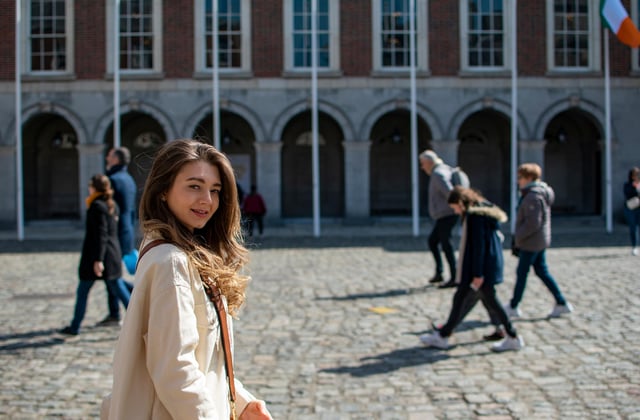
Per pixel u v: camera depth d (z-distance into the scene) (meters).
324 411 5.89
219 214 2.94
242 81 26.55
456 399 6.16
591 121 28.05
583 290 11.73
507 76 26.62
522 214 9.33
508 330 7.86
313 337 8.66
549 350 7.85
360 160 26.73
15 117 26.30
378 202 30.62
